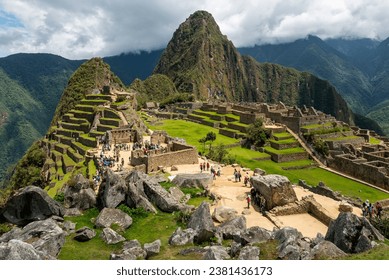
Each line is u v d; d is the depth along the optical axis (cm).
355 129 11675
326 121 10856
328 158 8906
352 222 2097
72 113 10650
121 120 8338
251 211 2983
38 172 8638
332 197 4166
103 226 2467
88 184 2941
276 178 3094
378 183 7344
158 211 2770
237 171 3956
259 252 1909
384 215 3588
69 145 8612
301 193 3728
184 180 3431
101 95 11962
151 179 3075
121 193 2778
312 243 2070
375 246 1947
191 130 10819
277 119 10962
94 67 18738
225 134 10544
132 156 4531
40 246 1997
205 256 1905
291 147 9581
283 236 2042
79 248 2166
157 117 14250
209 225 2259
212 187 3538
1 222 2498
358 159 8269
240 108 13062
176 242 2177
